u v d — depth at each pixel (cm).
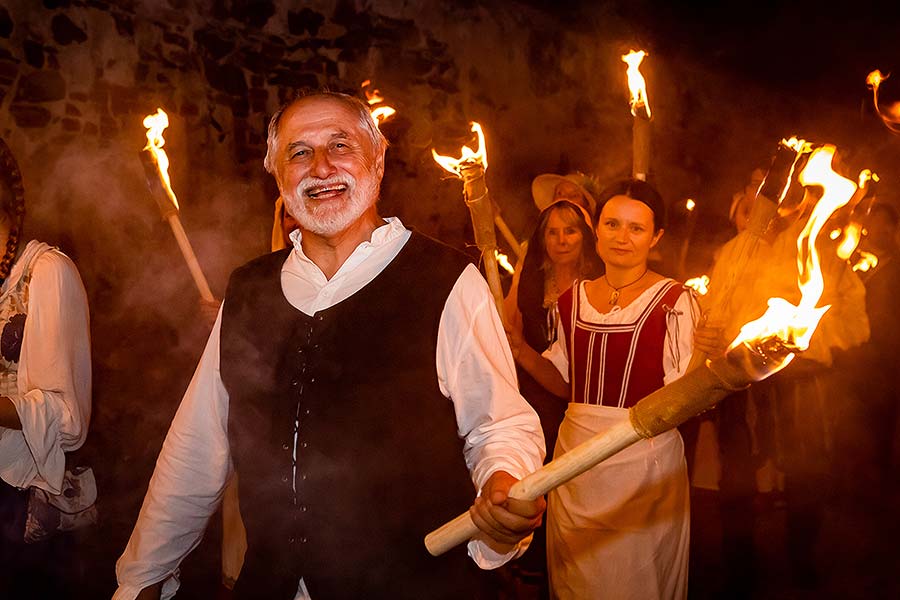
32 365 285
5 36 493
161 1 557
